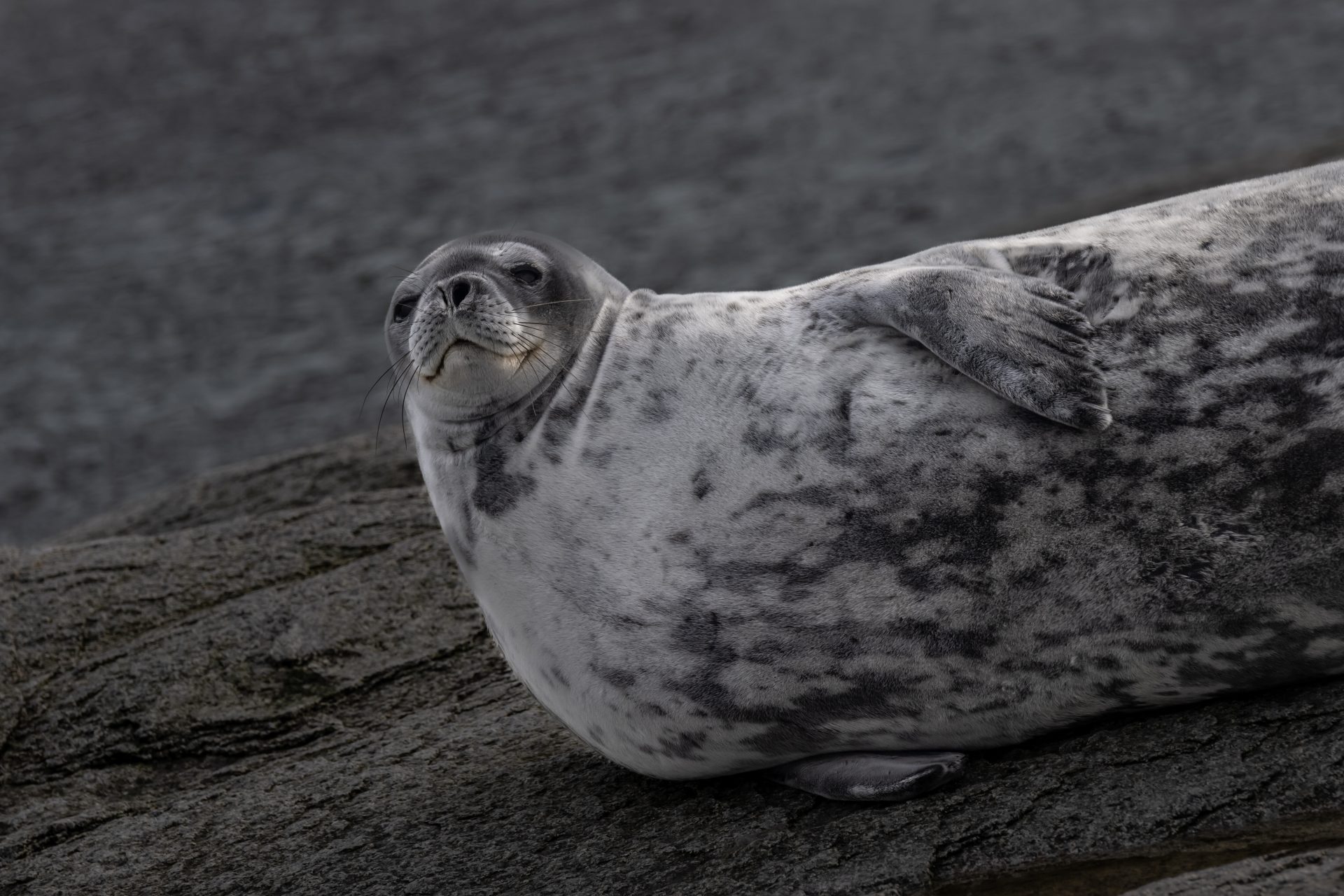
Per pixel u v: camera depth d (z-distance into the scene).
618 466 12.02
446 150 85.31
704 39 101.38
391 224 74.81
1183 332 11.20
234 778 15.74
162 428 55.88
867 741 11.98
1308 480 10.70
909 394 11.43
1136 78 84.38
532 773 13.93
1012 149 75.00
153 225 77.94
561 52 101.69
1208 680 11.33
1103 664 11.20
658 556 11.73
